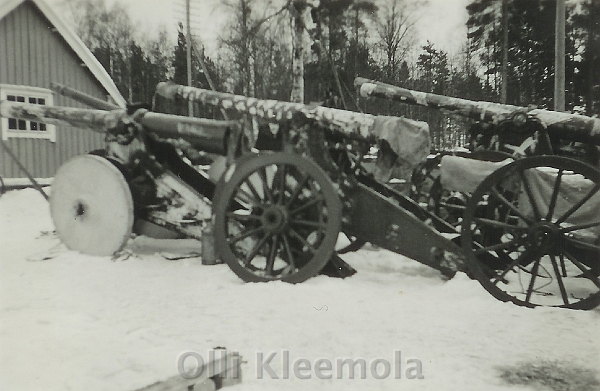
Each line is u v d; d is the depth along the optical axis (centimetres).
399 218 514
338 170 529
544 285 473
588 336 360
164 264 579
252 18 1391
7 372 280
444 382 291
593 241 447
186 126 594
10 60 1254
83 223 621
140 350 319
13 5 1231
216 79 1548
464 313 409
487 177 454
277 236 510
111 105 797
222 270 547
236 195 558
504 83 861
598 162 573
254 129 566
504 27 863
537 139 594
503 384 291
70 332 354
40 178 1167
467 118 744
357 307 423
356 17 1122
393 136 507
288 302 437
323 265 491
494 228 560
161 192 620
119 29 1822
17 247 664
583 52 682
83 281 503
